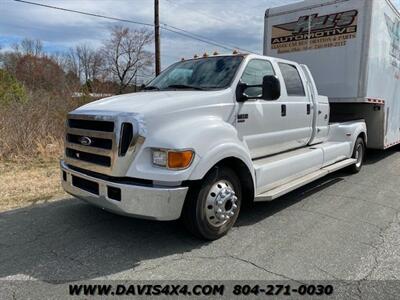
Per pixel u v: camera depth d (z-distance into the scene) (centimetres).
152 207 370
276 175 509
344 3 780
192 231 414
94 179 398
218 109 443
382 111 897
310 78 661
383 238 440
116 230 451
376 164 925
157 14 2242
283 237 439
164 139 377
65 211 515
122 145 375
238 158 434
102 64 4575
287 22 875
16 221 477
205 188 405
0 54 3947
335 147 686
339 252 400
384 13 832
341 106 898
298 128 605
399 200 599
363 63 769
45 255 384
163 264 369
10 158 841
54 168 775
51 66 3678
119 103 419
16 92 1375
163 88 509
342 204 573
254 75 510
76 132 426
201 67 521
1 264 364
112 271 354
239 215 515
